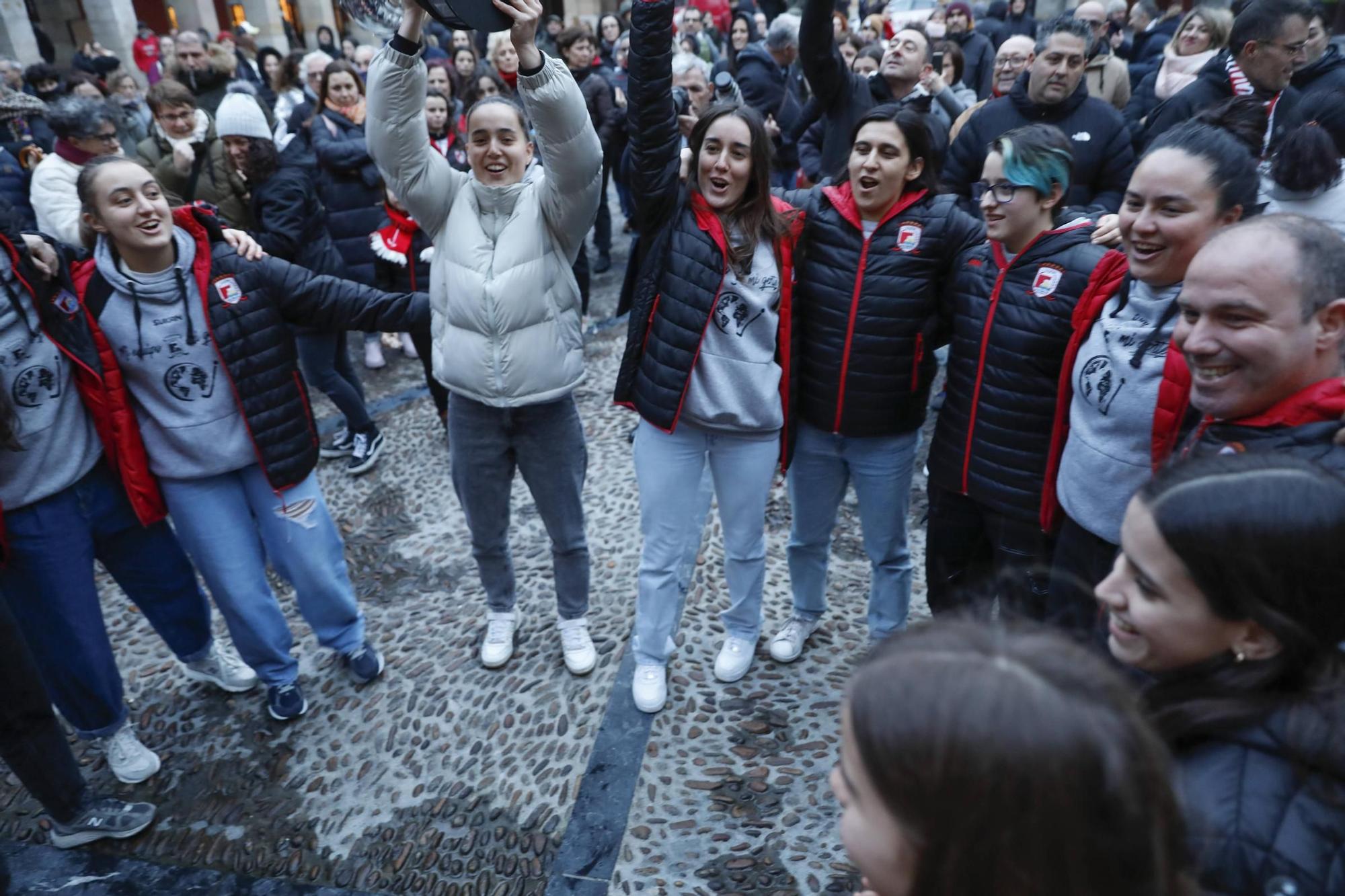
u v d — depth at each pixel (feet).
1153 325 5.77
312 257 13.08
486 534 9.12
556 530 8.96
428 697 9.25
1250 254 4.23
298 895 7.26
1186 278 4.57
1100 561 6.33
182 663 9.13
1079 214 7.06
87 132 10.48
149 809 7.92
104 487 7.82
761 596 9.02
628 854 7.35
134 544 8.20
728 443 8.02
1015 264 6.89
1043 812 1.77
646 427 8.22
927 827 1.89
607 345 17.76
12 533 7.26
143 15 52.47
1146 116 13.05
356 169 14.82
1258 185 5.37
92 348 7.25
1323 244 4.18
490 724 8.84
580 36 21.34
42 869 7.61
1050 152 6.48
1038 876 1.82
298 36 60.03
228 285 7.54
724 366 7.64
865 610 10.19
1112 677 2.03
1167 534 2.95
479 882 7.24
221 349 7.55
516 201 7.98
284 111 19.06
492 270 7.91
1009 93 11.73
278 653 8.73
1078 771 1.78
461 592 11.02
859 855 2.10
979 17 31.60
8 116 15.21
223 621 10.59
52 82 23.04
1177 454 5.04
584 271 18.40
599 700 8.98
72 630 7.66
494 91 18.85
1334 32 19.92
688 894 6.98
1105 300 6.24
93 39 45.44
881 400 7.83
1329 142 6.90
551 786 8.05
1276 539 2.78
